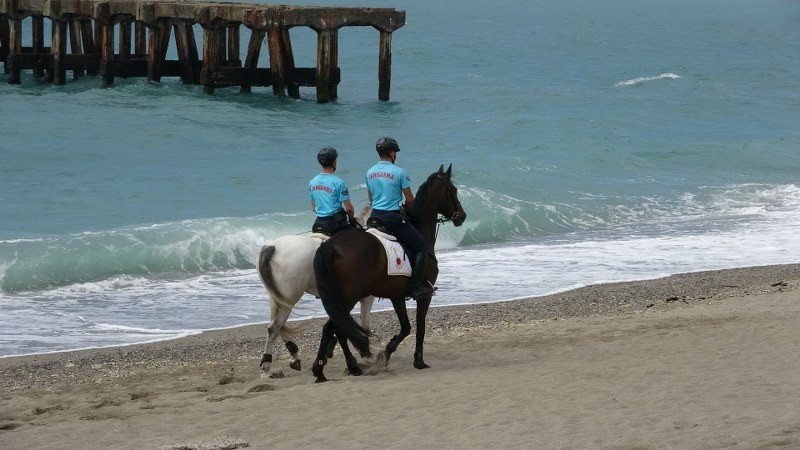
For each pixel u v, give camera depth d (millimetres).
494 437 8109
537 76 56781
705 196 27188
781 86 53969
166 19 38562
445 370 11398
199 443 8133
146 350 13086
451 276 18438
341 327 10188
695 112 43594
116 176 26312
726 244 21734
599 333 13680
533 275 18609
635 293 16922
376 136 33969
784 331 12961
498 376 10781
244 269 18906
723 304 15688
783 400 8984
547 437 8016
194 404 9953
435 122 37469
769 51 78750
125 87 39781
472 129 36031
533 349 12648
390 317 15258
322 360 10805
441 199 11492
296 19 36406
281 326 11109
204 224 20234
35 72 45375
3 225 20734
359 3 116062
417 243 10891
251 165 28375
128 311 15430
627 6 135875
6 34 46688
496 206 23828
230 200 24156
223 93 39938
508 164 28953
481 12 113750
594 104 44188
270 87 44406
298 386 10594
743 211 25625
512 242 22172
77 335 13930
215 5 37469
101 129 32156
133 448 8195
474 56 66938
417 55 64938
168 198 24094
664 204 26219
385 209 10859
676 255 20578
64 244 18234
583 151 31656
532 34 87562
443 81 51750
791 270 18984
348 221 11219
